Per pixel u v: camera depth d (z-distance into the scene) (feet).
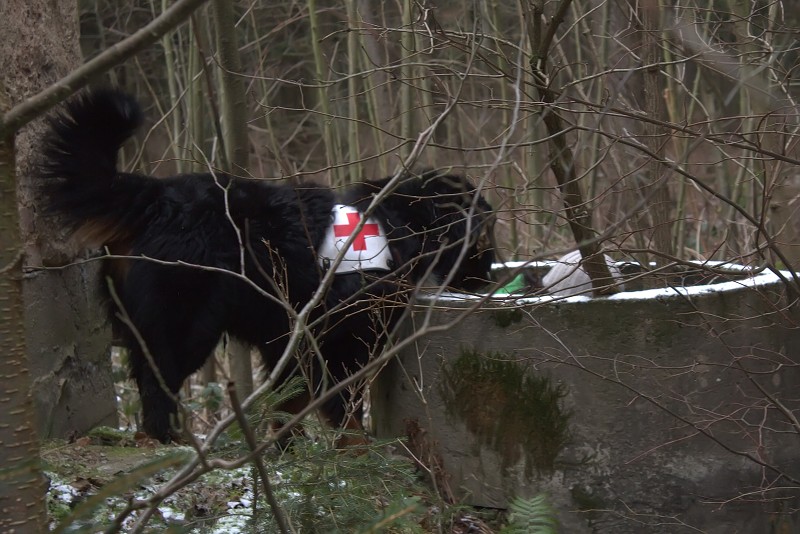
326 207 14.02
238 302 13.69
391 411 13.73
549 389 12.01
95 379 15.23
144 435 13.66
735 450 11.84
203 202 13.53
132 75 28.30
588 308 11.76
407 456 13.21
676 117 19.63
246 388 18.89
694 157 25.86
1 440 5.95
